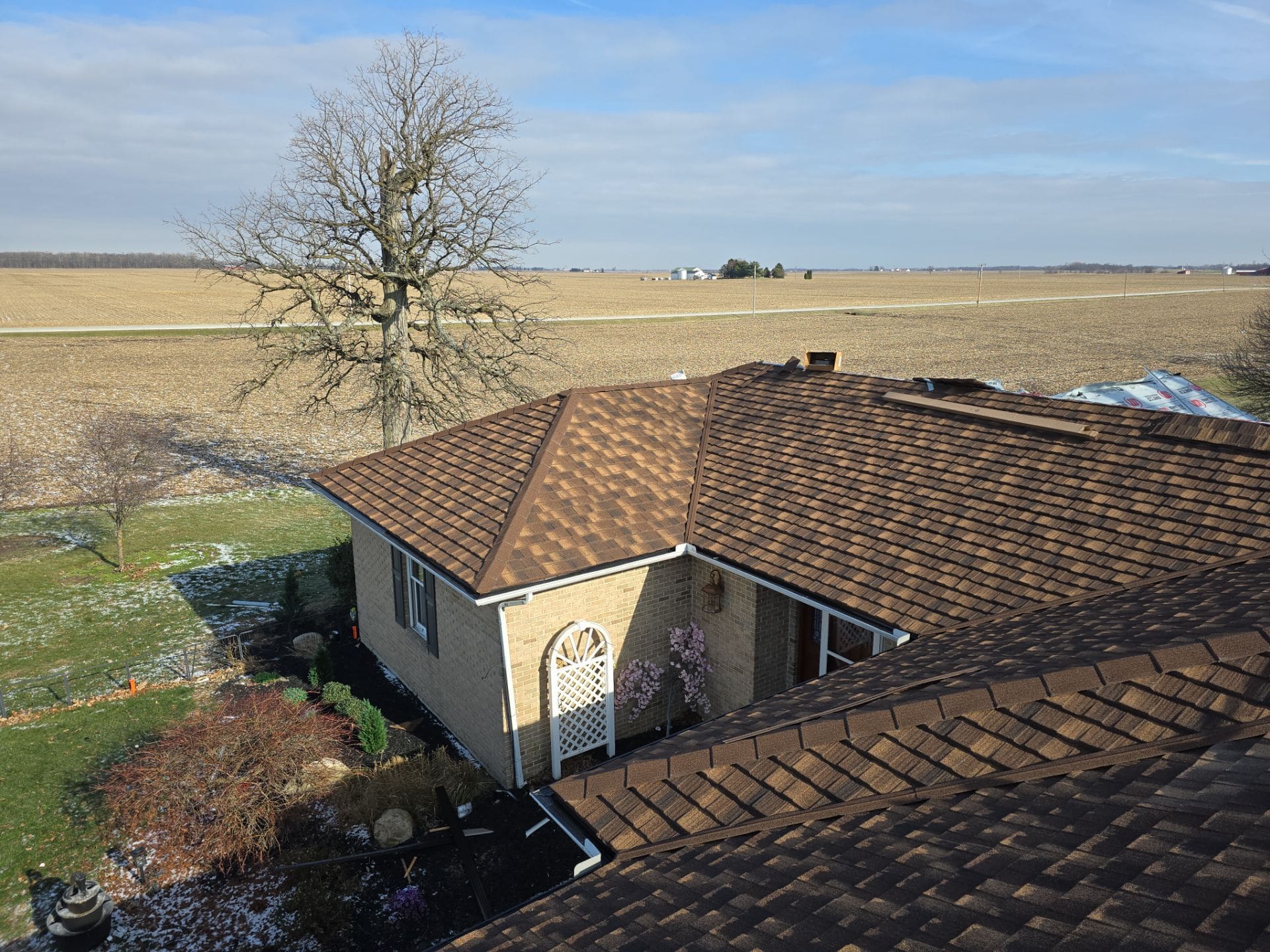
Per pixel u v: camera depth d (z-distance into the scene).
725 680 13.09
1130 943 3.50
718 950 4.29
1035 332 81.62
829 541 11.62
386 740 13.05
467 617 12.47
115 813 11.33
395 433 26.25
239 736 10.82
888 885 4.56
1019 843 4.66
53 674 15.52
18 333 70.06
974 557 10.35
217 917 9.66
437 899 9.95
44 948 9.25
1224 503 9.58
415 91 23.86
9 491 24.30
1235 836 4.08
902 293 158.25
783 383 17.02
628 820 6.16
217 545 22.97
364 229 25.02
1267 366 33.69
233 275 25.16
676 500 13.76
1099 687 5.98
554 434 14.35
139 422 35.12
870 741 6.22
